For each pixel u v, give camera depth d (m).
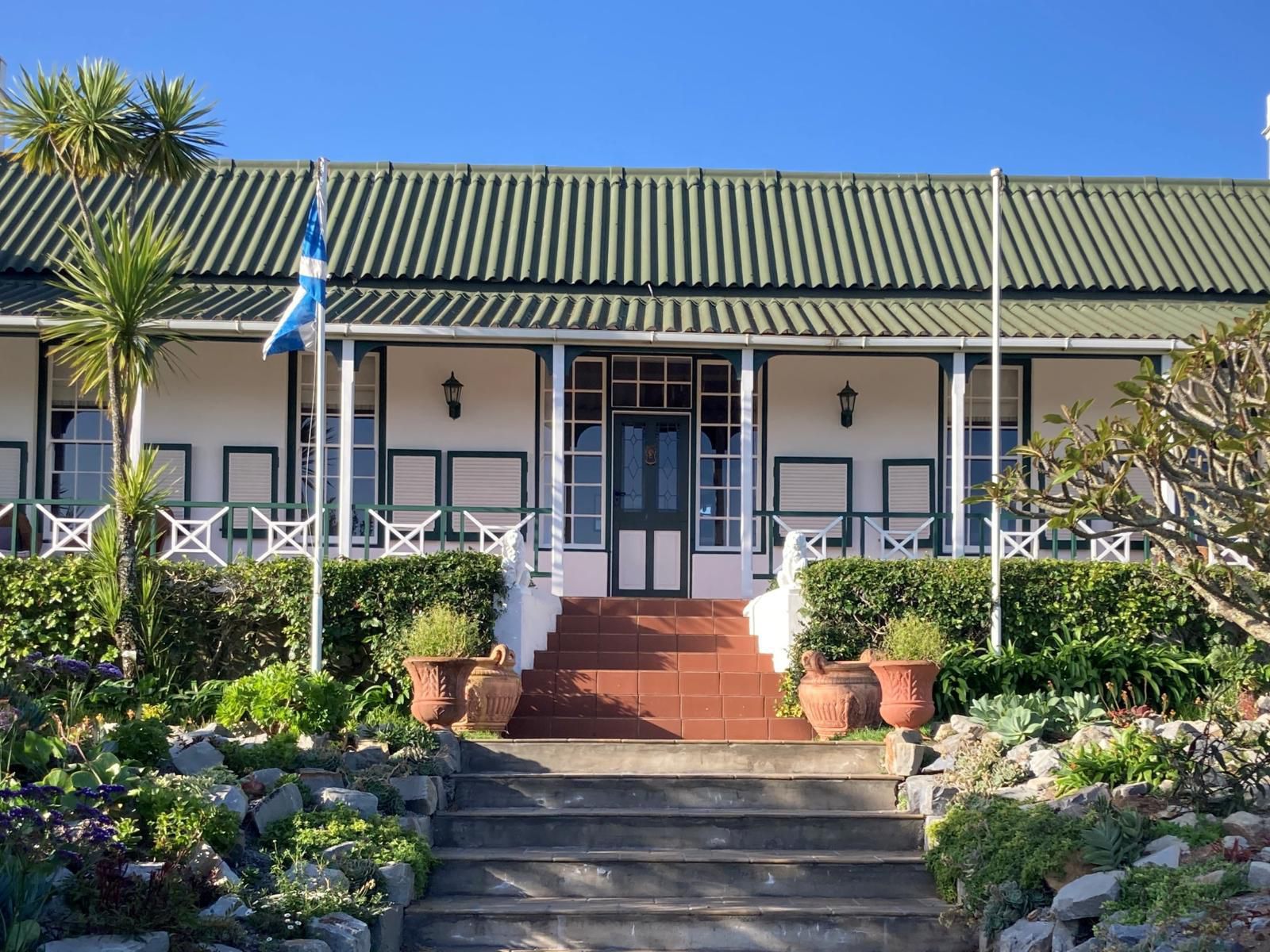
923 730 11.38
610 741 11.09
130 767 8.95
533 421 16.81
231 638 13.09
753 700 12.71
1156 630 13.31
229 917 7.60
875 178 19.09
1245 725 11.08
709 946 9.09
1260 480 8.30
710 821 10.15
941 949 9.07
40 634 12.62
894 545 15.69
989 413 17.03
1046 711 11.37
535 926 9.10
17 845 7.25
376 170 18.83
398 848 9.27
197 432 16.52
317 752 10.34
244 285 16.70
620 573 16.70
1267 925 7.28
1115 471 8.54
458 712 11.43
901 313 16.25
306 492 16.55
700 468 16.88
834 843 10.12
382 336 14.73
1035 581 13.28
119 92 13.88
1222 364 9.17
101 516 14.40
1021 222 18.33
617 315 15.59
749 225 18.09
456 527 16.55
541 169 18.89
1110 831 8.77
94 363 13.12
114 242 12.92
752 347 15.05
